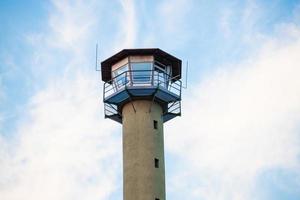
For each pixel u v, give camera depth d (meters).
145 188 57.22
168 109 63.00
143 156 58.59
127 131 60.31
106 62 63.69
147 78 61.44
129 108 61.22
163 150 60.22
